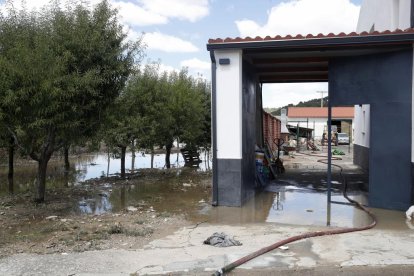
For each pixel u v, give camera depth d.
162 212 8.95
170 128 17.64
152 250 5.98
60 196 11.27
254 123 11.59
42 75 8.53
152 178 14.96
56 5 9.84
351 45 8.50
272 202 9.84
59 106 9.01
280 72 13.52
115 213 8.98
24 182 15.20
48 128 9.74
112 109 10.80
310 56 10.22
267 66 12.52
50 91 8.58
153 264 5.34
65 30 9.46
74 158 25.11
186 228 7.40
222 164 9.43
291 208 9.13
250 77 10.89
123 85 10.62
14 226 7.88
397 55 8.64
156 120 15.73
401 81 8.61
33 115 8.88
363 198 10.23
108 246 6.24
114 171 18.14
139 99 14.78
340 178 13.99
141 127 14.80
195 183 13.51
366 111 15.74
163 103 15.77
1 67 8.28
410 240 6.35
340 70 9.49
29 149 10.05
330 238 6.49
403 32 8.09
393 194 8.81
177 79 18.59
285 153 24.58
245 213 8.66
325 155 25.30
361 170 16.33
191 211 8.98
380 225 7.46
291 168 17.27
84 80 9.04
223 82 9.31
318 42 8.52
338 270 5.09
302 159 22.03
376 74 8.95
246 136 10.07
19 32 9.34
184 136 18.03
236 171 9.35
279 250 5.85
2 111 8.48
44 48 8.76
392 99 8.75
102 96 10.13
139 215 8.69
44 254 5.82
